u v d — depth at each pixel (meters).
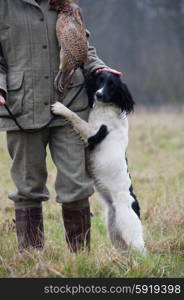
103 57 57.66
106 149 10.06
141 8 61.31
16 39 8.94
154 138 27.08
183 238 10.93
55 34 9.02
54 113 9.03
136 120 32.31
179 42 61.78
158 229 11.82
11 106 9.05
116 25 59.09
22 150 9.17
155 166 19.73
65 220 9.55
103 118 10.05
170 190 14.91
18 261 8.99
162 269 9.20
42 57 8.96
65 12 8.98
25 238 9.42
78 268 8.71
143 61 60.41
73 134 9.27
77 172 9.23
